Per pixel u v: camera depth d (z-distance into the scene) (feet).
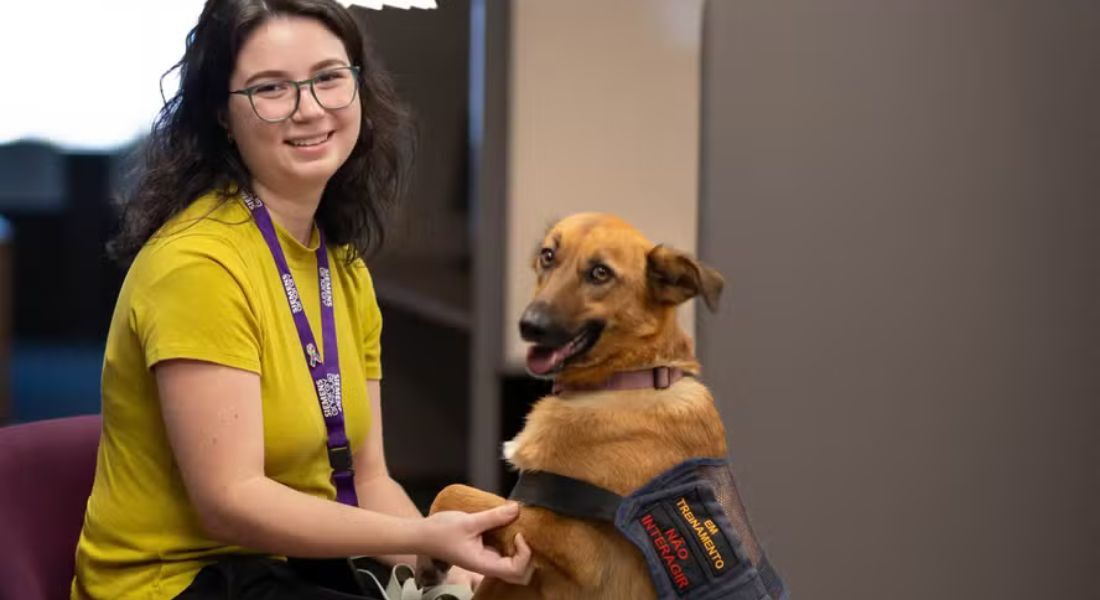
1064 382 10.32
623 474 5.63
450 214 12.30
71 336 25.80
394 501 6.98
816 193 10.05
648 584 5.59
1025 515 10.39
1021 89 10.08
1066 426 10.36
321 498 5.92
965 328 10.23
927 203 10.12
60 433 6.51
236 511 5.46
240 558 5.92
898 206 10.11
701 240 10.08
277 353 5.85
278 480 5.98
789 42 9.95
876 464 10.25
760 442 10.12
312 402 6.01
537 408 6.16
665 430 5.77
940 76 10.03
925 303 10.18
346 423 6.33
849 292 10.13
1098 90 10.10
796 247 10.07
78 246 25.64
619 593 5.62
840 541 10.28
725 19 9.90
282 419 5.84
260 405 5.64
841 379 10.18
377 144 6.76
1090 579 10.47
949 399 10.26
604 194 10.96
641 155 10.96
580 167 10.91
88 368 22.72
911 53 10.00
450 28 11.19
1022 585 10.43
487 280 11.00
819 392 10.16
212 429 5.47
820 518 10.23
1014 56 10.05
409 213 11.89
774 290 10.07
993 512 10.36
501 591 6.07
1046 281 10.24
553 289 5.81
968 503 10.34
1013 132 10.11
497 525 5.69
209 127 6.10
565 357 5.78
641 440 5.72
